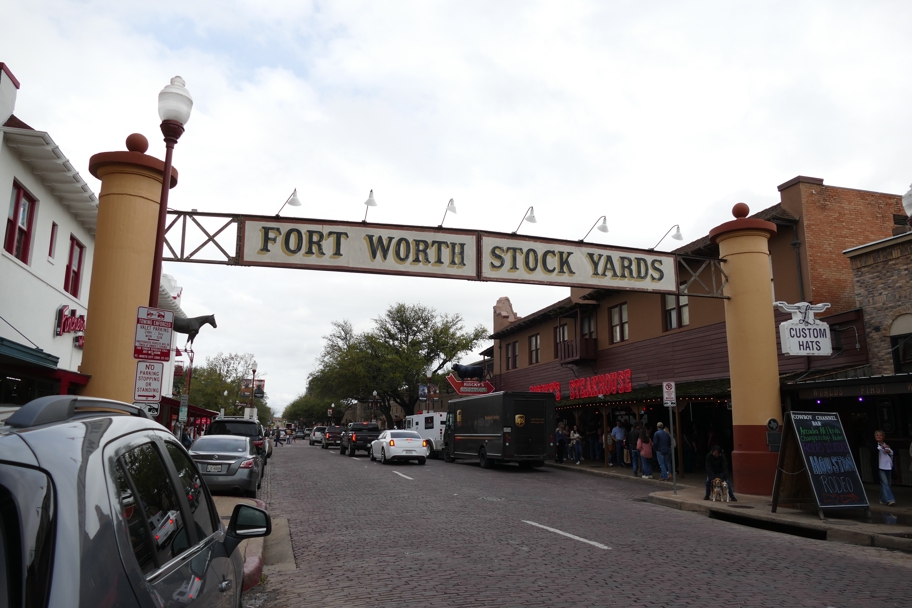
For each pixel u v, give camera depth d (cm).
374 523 1155
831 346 1695
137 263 1130
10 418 222
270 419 12100
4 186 1255
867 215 1962
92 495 203
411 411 5319
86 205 1584
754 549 950
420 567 809
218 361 5584
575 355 2988
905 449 1645
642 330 2644
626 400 2288
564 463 2616
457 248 1514
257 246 1379
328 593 696
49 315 1523
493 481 1956
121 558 204
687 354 2359
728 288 1748
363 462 2820
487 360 5066
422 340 5159
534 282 1568
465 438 2720
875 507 1360
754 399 1659
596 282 1627
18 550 178
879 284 1664
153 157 1153
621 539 1006
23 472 193
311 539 1012
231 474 1462
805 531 1168
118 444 246
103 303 1102
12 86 1291
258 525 384
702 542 998
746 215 1772
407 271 1467
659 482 1905
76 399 253
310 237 1416
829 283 1870
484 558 858
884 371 1631
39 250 1445
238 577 367
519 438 2397
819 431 1271
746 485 1622
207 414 3353
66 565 180
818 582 745
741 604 643
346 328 5441
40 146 1296
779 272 1970
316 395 5850
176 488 304
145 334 855
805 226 1888
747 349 1689
